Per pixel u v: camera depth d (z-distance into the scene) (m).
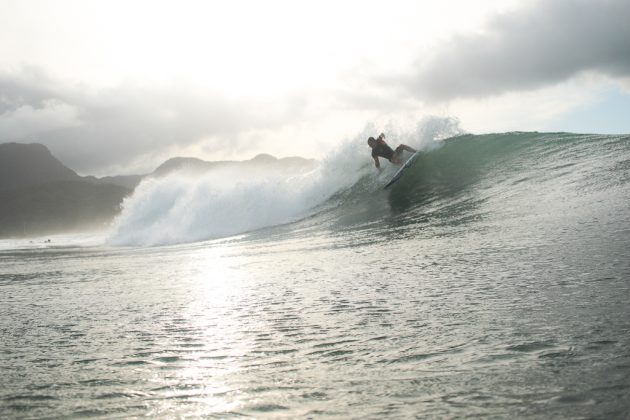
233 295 5.74
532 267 5.03
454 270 5.56
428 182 15.73
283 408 2.24
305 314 4.32
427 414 2.02
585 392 2.07
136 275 9.10
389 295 4.73
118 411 2.36
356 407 2.17
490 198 11.57
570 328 2.99
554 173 11.98
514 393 2.14
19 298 7.24
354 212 15.38
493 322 3.35
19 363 3.44
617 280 4.02
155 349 3.58
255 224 18.27
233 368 2.96
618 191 8.73
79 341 4.04
